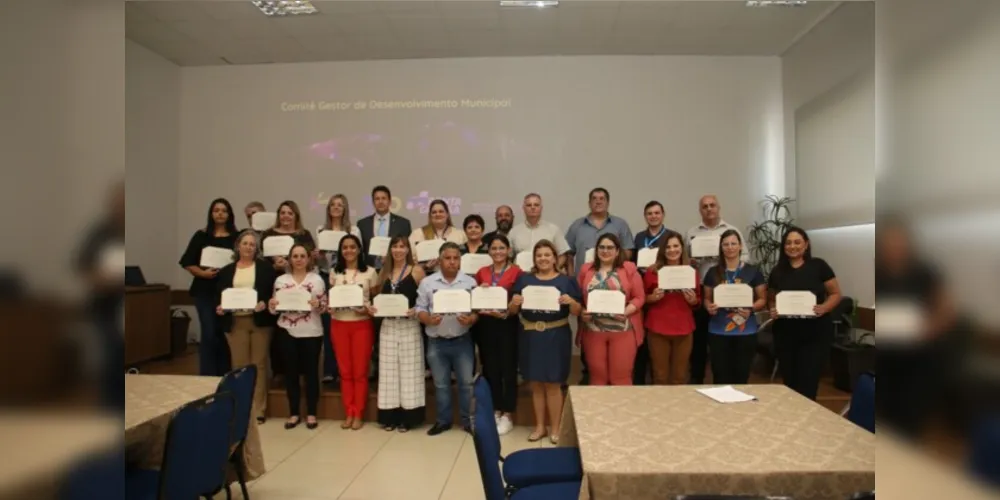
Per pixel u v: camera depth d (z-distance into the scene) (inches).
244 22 204.7
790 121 223.1
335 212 169.9
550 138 232.1
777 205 221.1
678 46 222.8
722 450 67.2
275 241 159.3
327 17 200.8
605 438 71.4
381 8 194.9
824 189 198.7
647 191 229.8
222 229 164.1
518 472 86.0
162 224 233.5
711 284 135.3
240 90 241.3
